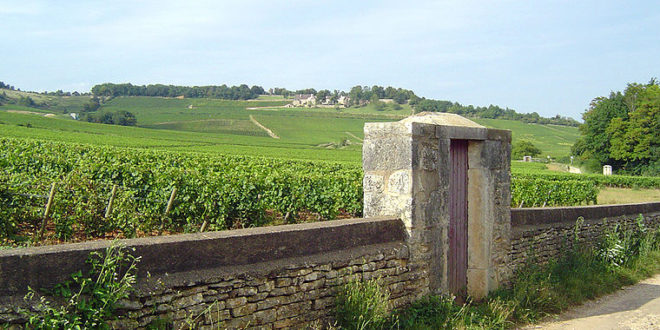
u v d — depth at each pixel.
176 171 12.61
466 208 8.82
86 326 4.10
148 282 4.59
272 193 13.76
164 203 11.63
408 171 7.35
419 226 7.46
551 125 156.62
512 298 8.63
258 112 151.75
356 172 23.08
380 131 7.70
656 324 8.21
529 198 25.16
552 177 43.66
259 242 5.55
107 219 9.95
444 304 7.59
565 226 11.45
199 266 5.02
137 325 4.45
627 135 70.06
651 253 13.49
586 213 12.56
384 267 6.96
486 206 8.75
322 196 14.88
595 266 11.34
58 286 4.12
